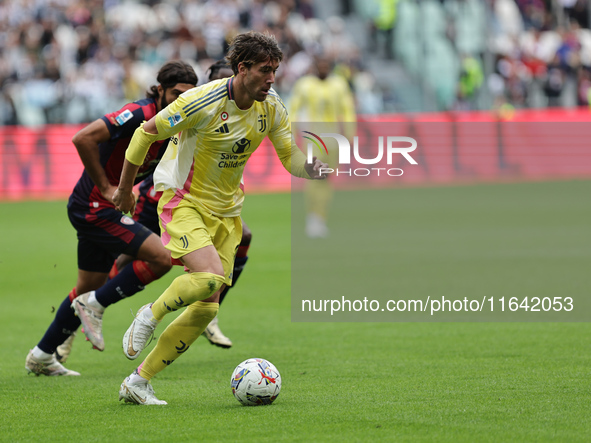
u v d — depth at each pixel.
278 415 13.72
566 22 94.38
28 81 72.62
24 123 71.69
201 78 72.00
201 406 14.63
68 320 18.12
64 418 13.84
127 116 17.52
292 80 78.38
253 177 70.25
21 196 64.19
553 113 77.00
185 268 14.88
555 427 12.62
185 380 17.45
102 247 17.98
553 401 14.45
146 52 77.81
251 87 14.00
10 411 14.49
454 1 85.44
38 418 13.89
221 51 79.75
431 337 22.44
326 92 47.19
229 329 24.31
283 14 83.44
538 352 19.73
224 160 14.63
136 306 29.20
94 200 17.91
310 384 16.55
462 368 17.94
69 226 51.59
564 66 88.19
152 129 14.16
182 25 78.75
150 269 17.47
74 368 19.41
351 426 12.88
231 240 15.36
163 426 13.10
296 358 19.83
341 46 82.31
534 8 93.12
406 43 87.19
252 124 14.59
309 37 84.31
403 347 21.00
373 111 78.38
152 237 17.66
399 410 13.96
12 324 25.48
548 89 87.25
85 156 17.38
